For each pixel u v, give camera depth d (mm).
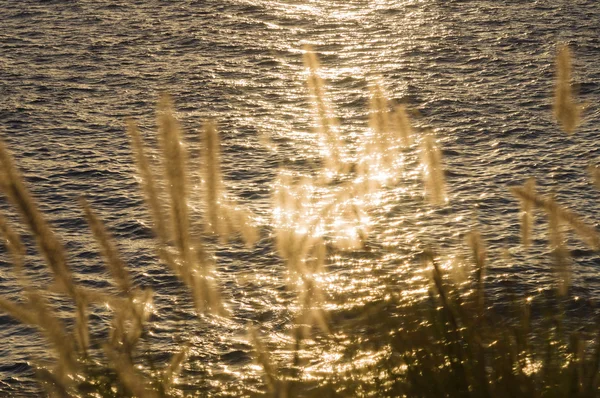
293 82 54312
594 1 73188
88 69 56969
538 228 31047
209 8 74250
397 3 75625
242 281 26922
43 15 71438
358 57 59719
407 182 35750
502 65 56438
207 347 21219
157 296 26359
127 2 76250
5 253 30250
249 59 59594
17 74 55719
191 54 60781
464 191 35844
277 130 45344
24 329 24672
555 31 64125
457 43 62125
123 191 36906
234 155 41406
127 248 30875
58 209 35156
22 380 21969
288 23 69562
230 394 12398
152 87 53219
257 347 10164
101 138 44156
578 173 37594
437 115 46938
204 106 49688
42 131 45188
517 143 42062
